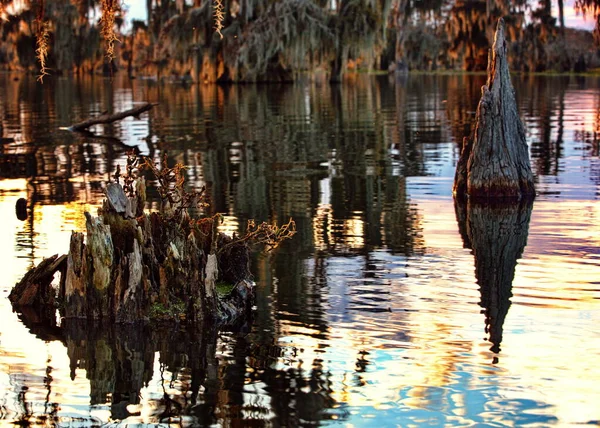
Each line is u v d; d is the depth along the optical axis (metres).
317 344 7.30
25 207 13.57
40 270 8.55
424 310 8.22
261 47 54.78
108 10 10.95
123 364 6.91
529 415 5.93
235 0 56.19
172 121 30.19
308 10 54.16
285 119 30.62
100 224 8.02
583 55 78.38
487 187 13.98
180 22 57.28
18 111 35.34
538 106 35.81
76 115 33.00
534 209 13.20
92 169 18.25
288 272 9.65
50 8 67.62
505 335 7.51
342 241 11.20
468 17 80.44
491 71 14.14
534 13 79.00
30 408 6.08
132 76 75.88
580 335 7.49
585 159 19.00
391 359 6.95
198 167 18.42
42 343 7.40
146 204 13.57
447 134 24.94
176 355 7.09
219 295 8.44
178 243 8.48
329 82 58.28
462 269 9.74
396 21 85.69
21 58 69.75
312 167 18.31
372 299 8.60
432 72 86.19
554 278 9.34
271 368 6.78
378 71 93.00
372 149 21.52
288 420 5.87
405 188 15.38
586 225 12.03
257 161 19.36
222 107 36.78
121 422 5.86
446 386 6.40
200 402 6.16
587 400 6.16
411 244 10.98
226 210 13.41
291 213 13.14
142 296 8.04
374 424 5.81
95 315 8.04
